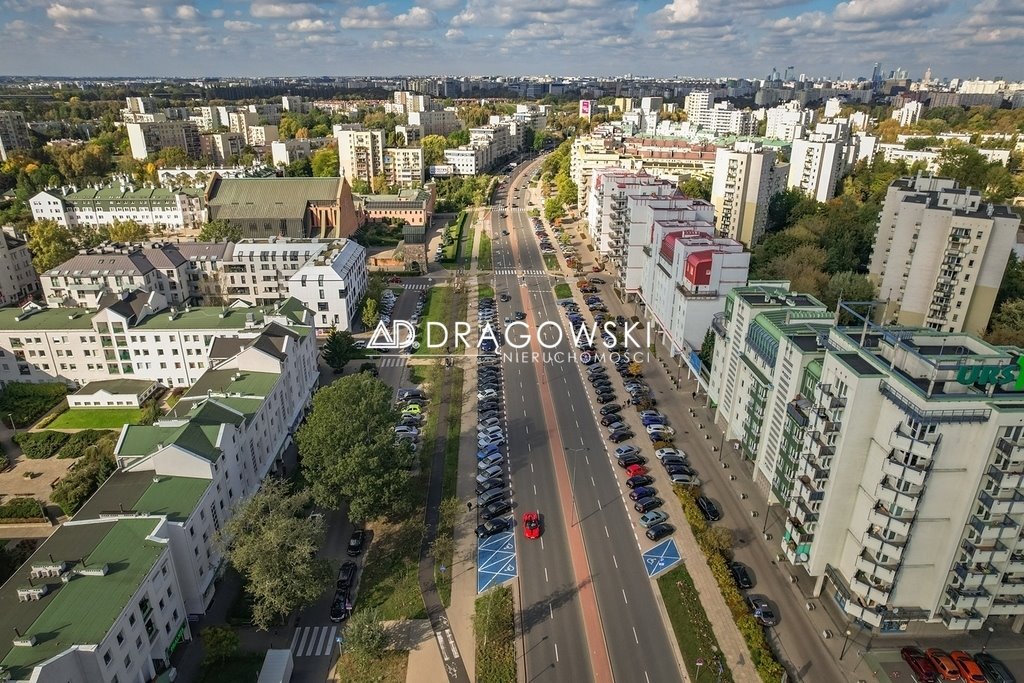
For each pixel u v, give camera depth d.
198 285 189.12
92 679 63.25
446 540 97.56
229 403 107.62
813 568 85.00
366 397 104.75
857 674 76.50
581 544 97.56
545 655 79.25
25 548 94.00
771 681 74.00
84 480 102.12
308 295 172.62
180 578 82.31
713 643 80.12
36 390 141.25
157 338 141.38
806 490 82.75
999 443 68.88
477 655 78.50
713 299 142.50
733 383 120.06
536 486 110.69
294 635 82.94
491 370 150.50
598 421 131.00
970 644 80.12
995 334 145.12
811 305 113.75
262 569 78.62
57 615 66.25
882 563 76.31
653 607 86.44
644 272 185.62
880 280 181.62
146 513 81.25
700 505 103.81
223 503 93.00
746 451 113.00
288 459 119.44
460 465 116.50
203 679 75.88
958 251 147.62
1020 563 73.69
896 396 71.94
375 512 97.31
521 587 89.62
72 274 170.62
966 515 72.44
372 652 77.12
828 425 78.62
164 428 96.00
